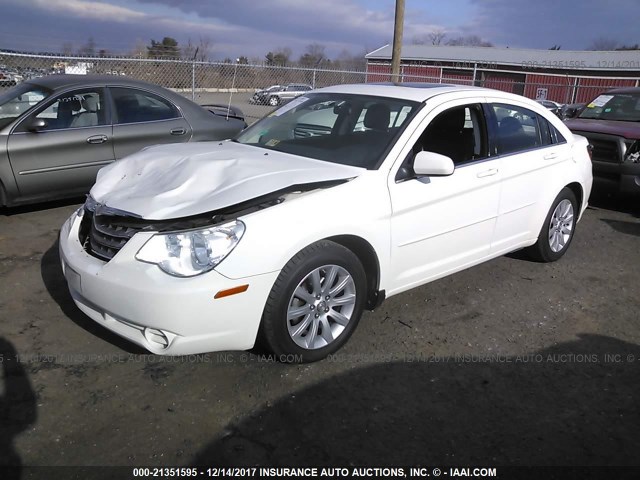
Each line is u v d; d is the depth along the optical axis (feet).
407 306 13.87
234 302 9.52
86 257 10.39
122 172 12.21
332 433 9.05
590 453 8.84
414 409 9.75
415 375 10.80
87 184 20.53
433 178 12.46
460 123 13.56
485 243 14.28
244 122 25.59
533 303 14.39
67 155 19.72
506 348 12.01
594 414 9.82
